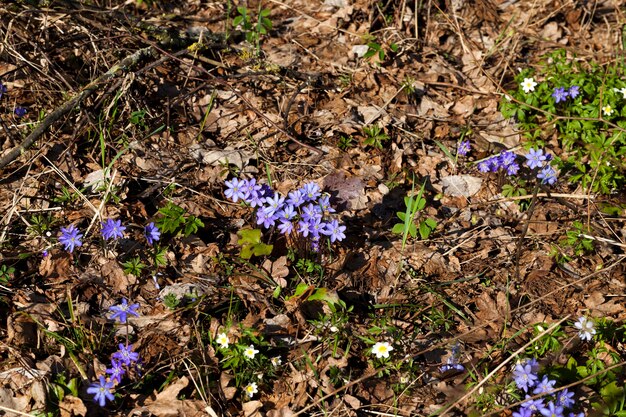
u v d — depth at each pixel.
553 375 0.85
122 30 1.18
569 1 1.38
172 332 0.90
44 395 0.82
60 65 1.15
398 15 1.33
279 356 0.88
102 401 0.80
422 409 0.85
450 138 1.17
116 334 0.89
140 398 0.85
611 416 0.82
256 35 1.24
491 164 1.07
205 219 1.02
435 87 1.25
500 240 1.03
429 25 1.34
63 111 1.06
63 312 0.90
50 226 0.97
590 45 1.32
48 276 0.93
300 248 0.97
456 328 0.93
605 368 0.85
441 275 0.98
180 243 0.98
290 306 0.92
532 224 1.05
